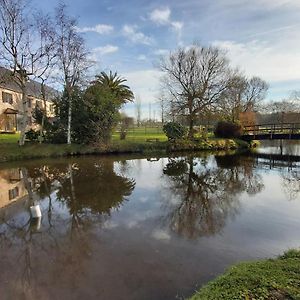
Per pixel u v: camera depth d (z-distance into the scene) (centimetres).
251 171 1792
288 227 815
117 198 1145
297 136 2822
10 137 3067
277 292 397
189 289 504
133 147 2655
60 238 754
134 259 622
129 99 4012
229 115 3503
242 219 887
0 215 959
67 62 2597
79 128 2639
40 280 546
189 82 3094
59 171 1755
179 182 1462
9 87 4034
